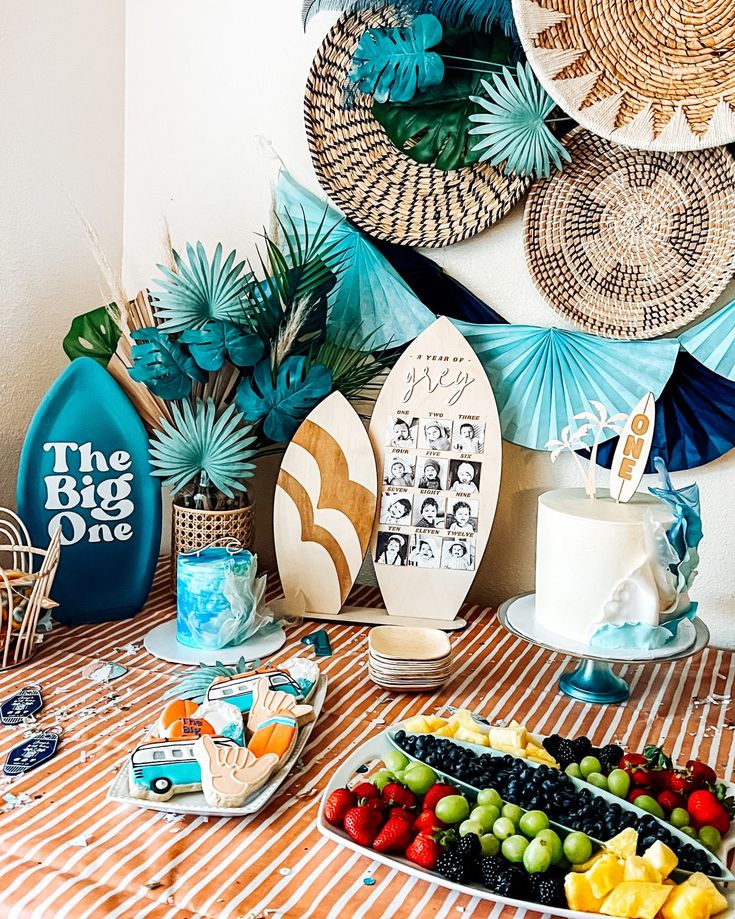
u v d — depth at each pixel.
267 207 1.50
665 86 1.22
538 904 0.75
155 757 0.92
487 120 1.29
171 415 1.36
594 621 1.09
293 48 1.44
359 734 1.05
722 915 0.75
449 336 1.35
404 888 0.79
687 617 1.12
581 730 1.09
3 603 1.17
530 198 1.32
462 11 1.31
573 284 1.32
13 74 1.37
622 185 1.29
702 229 1.26
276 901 0.76
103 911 0.74
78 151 1.50
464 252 1.40
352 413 1.36
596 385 1.33
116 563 1.35
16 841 0.83
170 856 0.82
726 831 0.87
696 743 1.06
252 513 1.39
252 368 1.34
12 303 1.41
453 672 1.23
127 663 1.21
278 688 1.08
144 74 1.55
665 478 1.10
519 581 1.44
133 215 1.61
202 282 1.32
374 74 1.35
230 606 1.23
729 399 1.28
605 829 0.81
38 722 1.04
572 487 1.37
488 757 0.92
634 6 1.22
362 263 1.42
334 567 1.37
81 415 1.31
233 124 1.50
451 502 1.36
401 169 1.38
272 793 0.90
